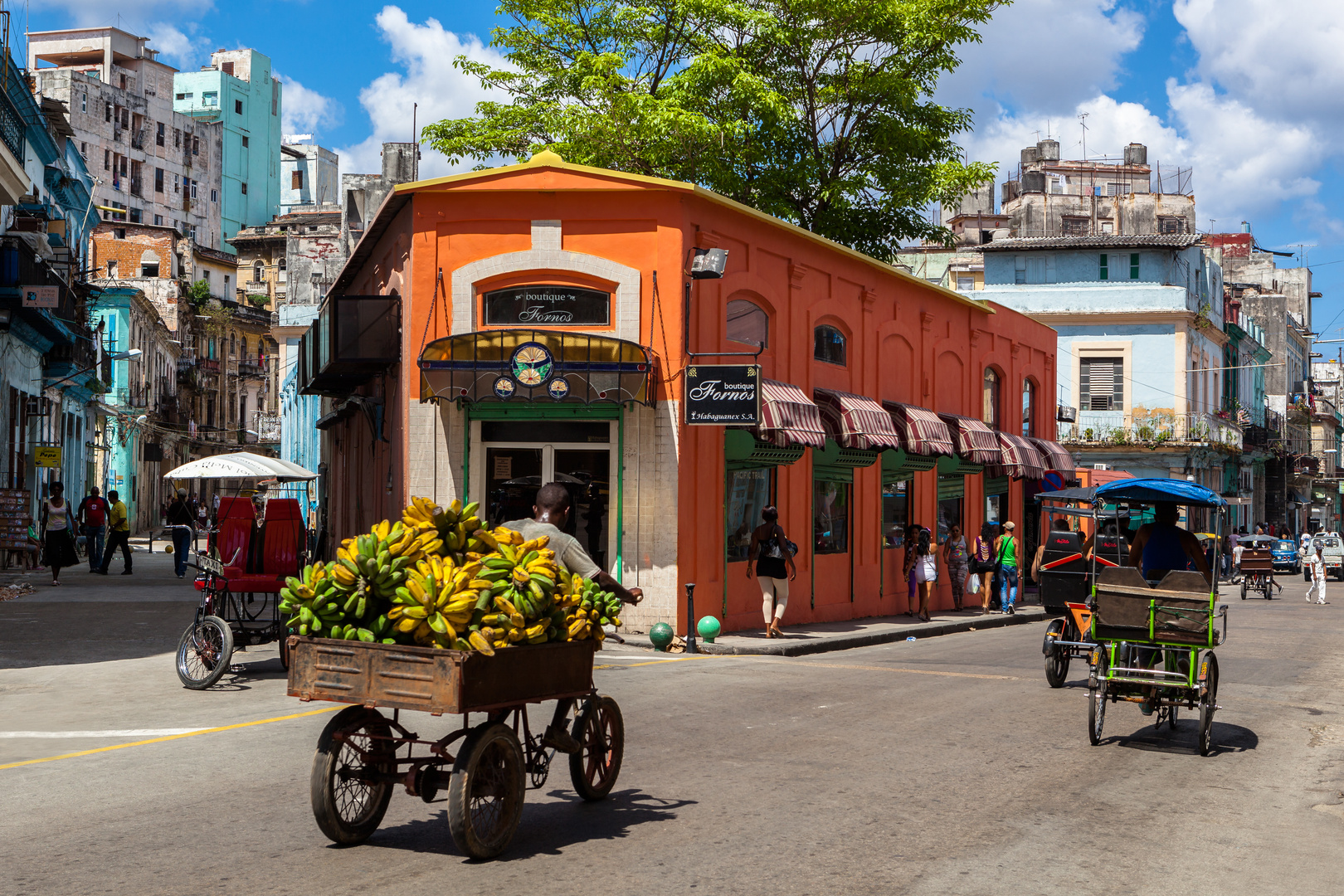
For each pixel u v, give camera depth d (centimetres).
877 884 592
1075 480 3372
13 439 2964
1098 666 1027
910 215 3061
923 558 2355
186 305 7400
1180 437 5228
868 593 2408
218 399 8050
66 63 9119
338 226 8944
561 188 1791
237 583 1280
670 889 579
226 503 1348
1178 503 1205
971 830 706
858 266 2356
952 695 1271
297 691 648
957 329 2870
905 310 2580
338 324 1905
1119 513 1659
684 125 2684
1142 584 1026
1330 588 4297
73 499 3988
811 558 2175
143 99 8975
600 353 1730
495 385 1706
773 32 2827
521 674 661
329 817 642
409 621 621
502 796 642
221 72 9838
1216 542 1142
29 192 2833
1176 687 1007
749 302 1998
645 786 805
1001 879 609
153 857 623
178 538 2764
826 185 2947
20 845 644
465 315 1814
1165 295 5278
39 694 1177
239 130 10050
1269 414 7500
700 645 1677
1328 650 1962
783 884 591
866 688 1303
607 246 1800
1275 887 617
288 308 4778
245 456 1409
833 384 2267
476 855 620
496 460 1814
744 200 2916
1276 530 6838
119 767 845
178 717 1051
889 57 2928
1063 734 1060
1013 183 7119
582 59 2831
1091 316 5312
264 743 933
